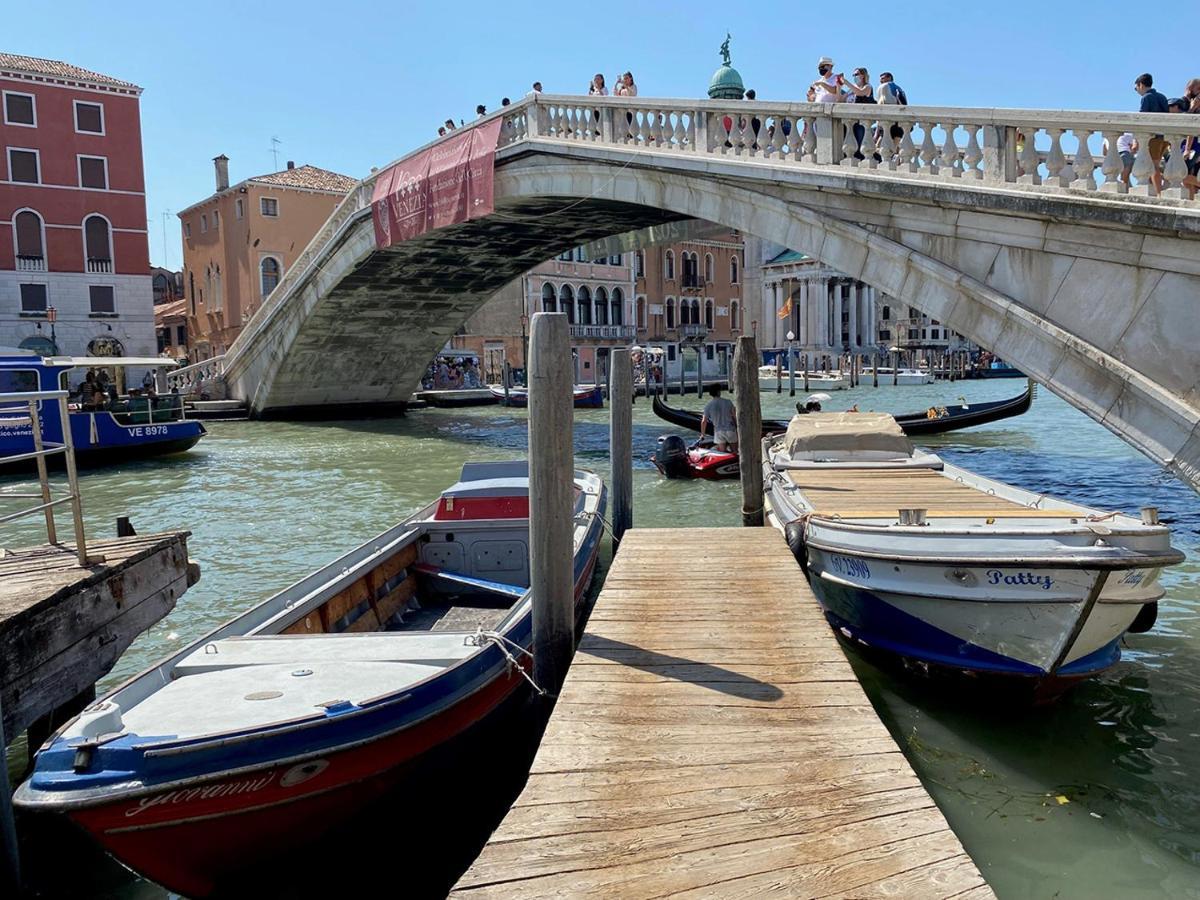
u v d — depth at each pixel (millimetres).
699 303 60406
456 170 19938
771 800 3521
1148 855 4148
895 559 5750
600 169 16547
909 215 11102
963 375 66062
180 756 3559
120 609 5621
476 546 7609
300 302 27891
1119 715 5652
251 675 4348
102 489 15922
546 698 5137
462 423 30484
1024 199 9367
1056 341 9359
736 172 13555
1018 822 4434
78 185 35031
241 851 3838
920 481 9523
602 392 39094
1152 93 9984
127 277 36156
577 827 3342
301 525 12516
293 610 5316
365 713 3971
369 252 23719
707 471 15367
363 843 4250
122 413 19766
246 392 32125
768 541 7965
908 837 3254
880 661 6539
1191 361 8352
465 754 4707
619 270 52938
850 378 52969
